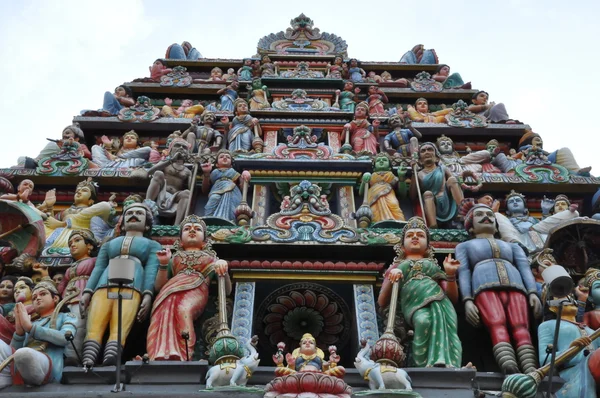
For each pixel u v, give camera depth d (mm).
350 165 11195
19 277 9203
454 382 7578
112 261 7266
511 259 8859
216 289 8867
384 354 7551
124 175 11539
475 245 8945
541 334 8070
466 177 11516
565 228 9711
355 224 10438
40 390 7402
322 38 16984
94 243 9516
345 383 7145
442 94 15078
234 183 11016
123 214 9469
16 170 11586
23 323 7707
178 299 8219
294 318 9234
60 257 9680
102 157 12281
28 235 9773
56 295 8469
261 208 10727
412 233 8930
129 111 13789
